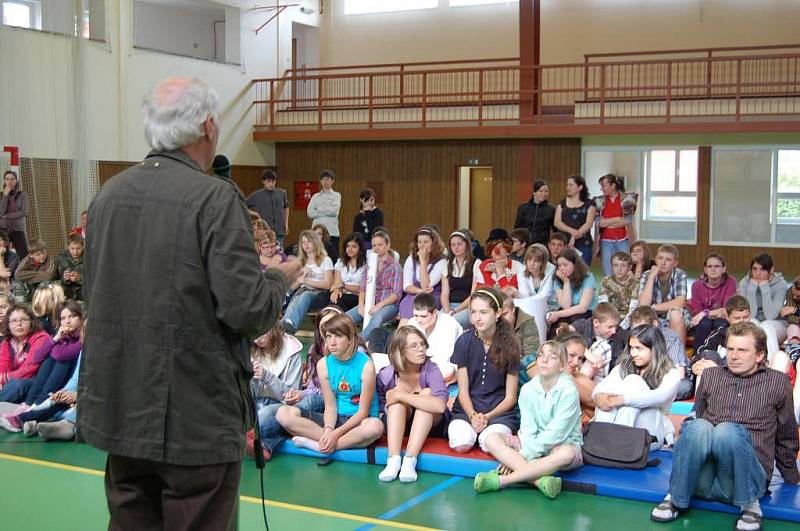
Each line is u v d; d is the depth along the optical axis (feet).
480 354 17.44
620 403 16.69
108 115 50.90
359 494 15.53
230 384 7.63
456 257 28.35
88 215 7.91
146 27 66.39
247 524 13.89
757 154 54.49
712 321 24.41
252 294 7.30
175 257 7.36
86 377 7.70
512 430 16.90
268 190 40.27
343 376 17.53
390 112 61.77
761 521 13.60
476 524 13.93
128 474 7.75
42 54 45.39
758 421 14.12
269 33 64.75
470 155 60.59
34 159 44.73
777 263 54.60
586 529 13.69
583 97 63.10
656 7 61.05
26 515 14.51
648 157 57.11
